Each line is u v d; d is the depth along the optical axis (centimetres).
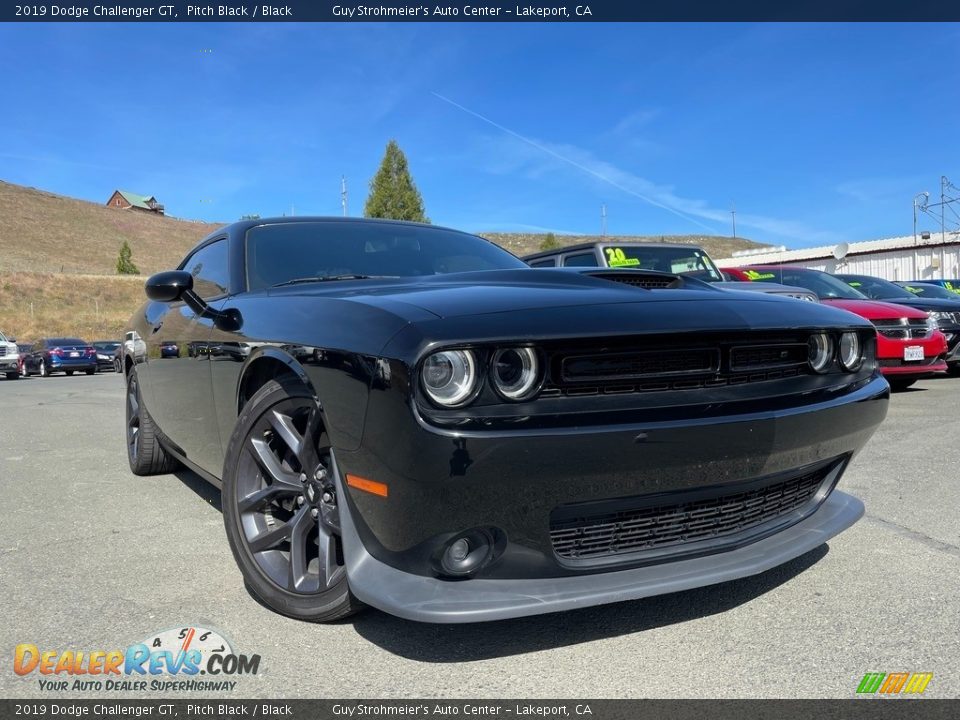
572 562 202
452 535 187
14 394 1202
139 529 336
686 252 819
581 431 184
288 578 235
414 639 220
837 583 257
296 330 227
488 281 249
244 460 250
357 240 338
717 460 203
